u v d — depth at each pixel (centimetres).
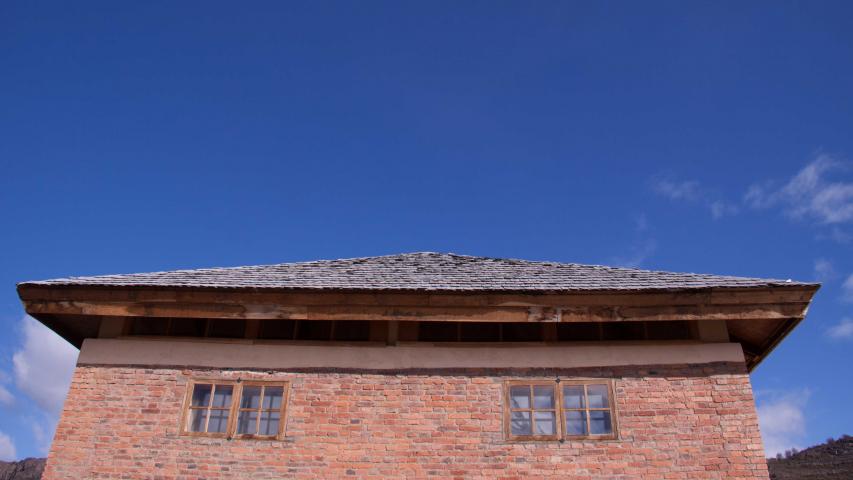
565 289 841
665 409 820
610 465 791
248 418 845
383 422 830
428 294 852
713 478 776
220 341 895
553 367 857
